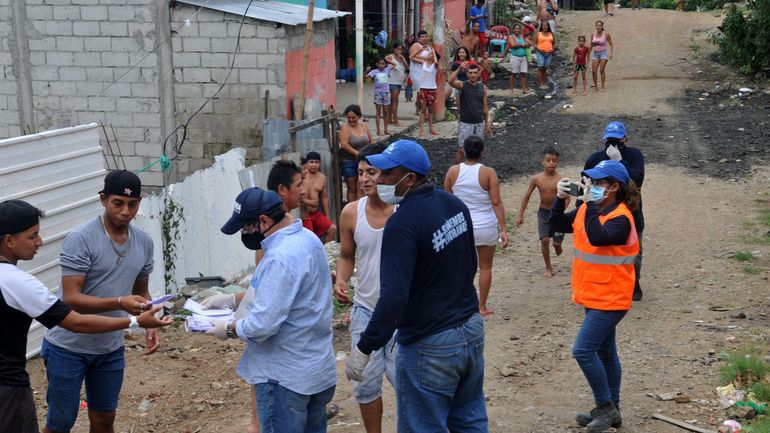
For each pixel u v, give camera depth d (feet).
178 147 48.39
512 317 30.55
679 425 21.30
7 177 26.17
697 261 36.14
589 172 20.31
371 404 19.43
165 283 31.63
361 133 44.01
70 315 15.94
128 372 26.35
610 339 21.17
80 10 47.85
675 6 130.52
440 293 15.57
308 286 15.85
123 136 48.96
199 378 25.98
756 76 80.89
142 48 47.65
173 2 46.78
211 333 16.06
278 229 16.10
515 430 21.54
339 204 43.27
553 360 26.37
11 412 15.42
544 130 65.62
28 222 15.55
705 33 100.17
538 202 46.98
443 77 69.62
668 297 31.89
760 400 22.70
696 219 42.52
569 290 33.55
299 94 47.26
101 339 18.26
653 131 63.31
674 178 50.42
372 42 84.99
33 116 49.70
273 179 18.99
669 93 77.36
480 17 90.94
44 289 15.61
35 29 48.62
